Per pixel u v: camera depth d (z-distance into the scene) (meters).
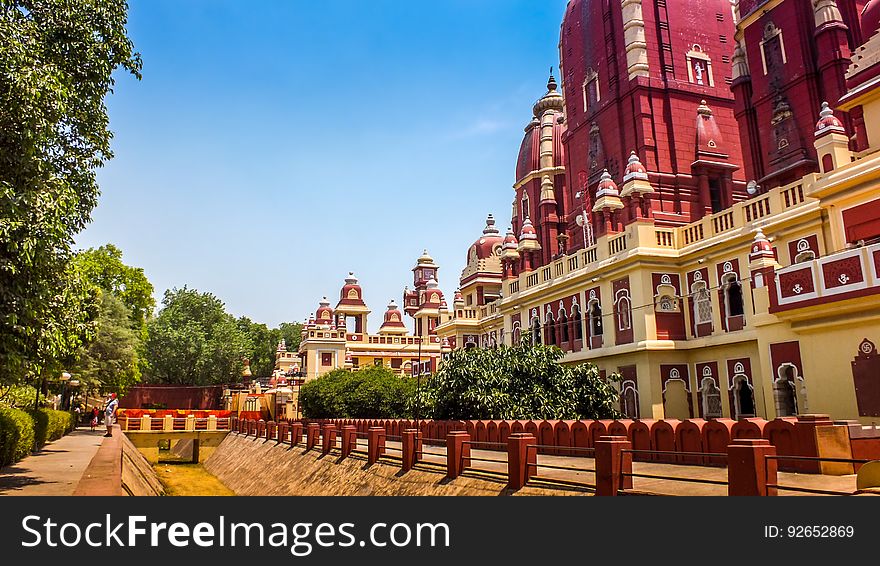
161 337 64.94
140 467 26.84
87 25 13.80
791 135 22.95
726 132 29.48
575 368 22.84
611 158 29.88
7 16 11.87
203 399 63.16
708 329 22.59
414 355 63.56
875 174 15.25
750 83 25.73
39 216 10.90
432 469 15.25
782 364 17.36
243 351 69.50
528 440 12.02
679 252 23.78
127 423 42.41
